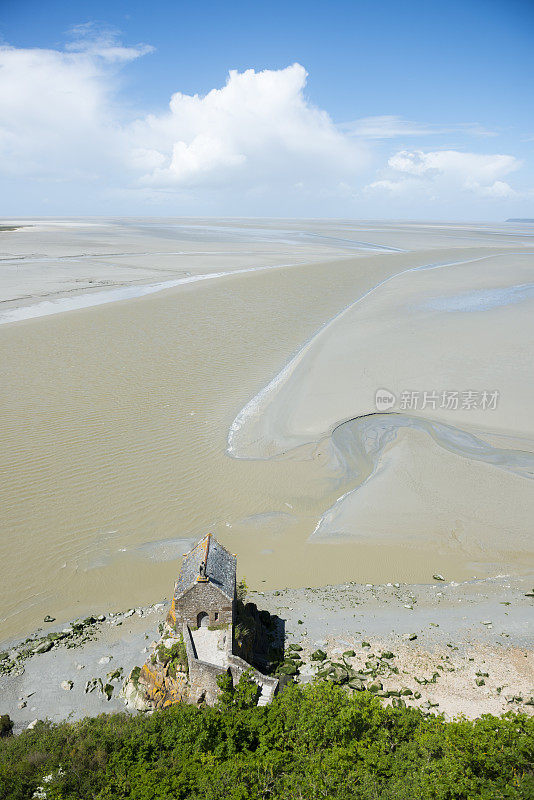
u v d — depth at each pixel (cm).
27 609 3600
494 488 4881
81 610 3594
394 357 7681
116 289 12250
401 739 2455
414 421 5984
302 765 2261
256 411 6300
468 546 4247
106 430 5712
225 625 2870
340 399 6531
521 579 3897
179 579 3020
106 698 2866
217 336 8806
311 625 3388
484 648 3192
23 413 5938
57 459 5150
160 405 6347
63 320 9212
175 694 2758
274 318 9944
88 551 4103
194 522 4466
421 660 3094
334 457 5403
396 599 3681
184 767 2275
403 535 4372
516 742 2295
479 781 2095
